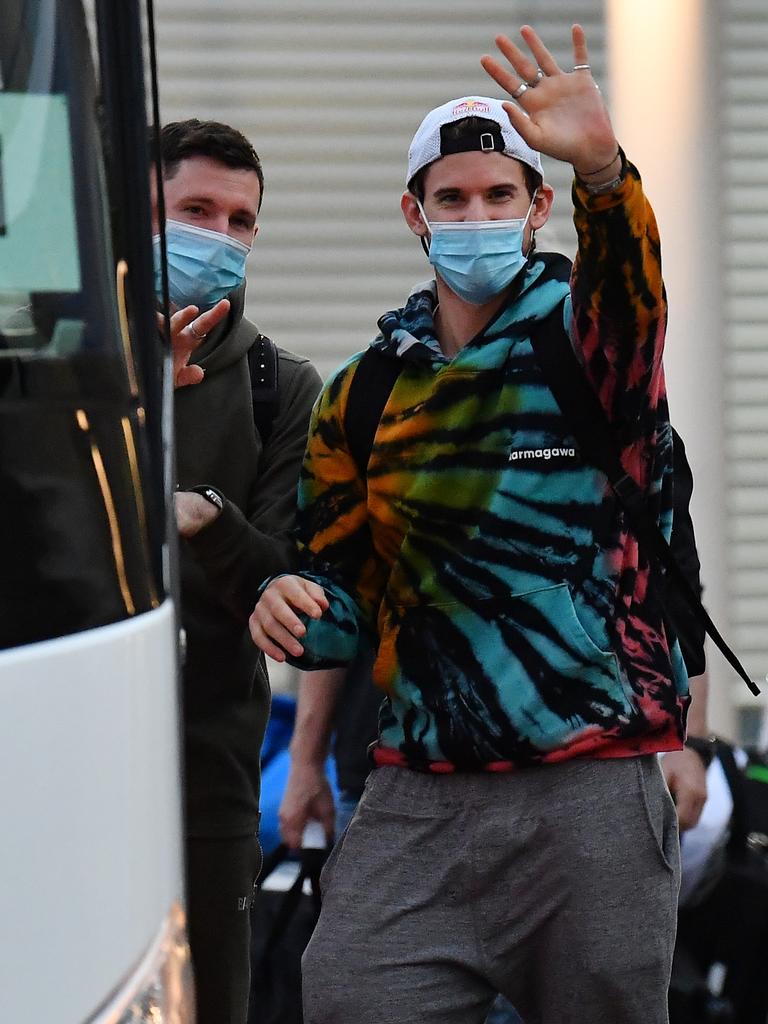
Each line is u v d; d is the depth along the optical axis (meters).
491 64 7.00
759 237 20.22
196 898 8.88
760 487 20.17
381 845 7.67
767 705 18.00
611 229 6.99
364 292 19.78
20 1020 4.21
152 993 4.63
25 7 5.64
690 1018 10.28
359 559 8.03
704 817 10.90
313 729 10.38
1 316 5.23
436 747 7.46
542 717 7.32
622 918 7.30
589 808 7.32
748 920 10.66
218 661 8.80
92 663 4.57
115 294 5.43
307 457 8.09
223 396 8.79
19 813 4.27
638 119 13.78
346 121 19.66
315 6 19.56
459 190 7.60
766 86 20.19
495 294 7.64
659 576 7.54
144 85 5.75
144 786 4.74
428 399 7.57
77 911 4.40
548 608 7.36
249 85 19.48
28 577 4.68
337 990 7.54
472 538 7.48
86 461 4.99
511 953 7.55
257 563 8.18
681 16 13.69
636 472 7.48
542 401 7.43
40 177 5.45
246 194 8.56
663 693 7.40
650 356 7.25
